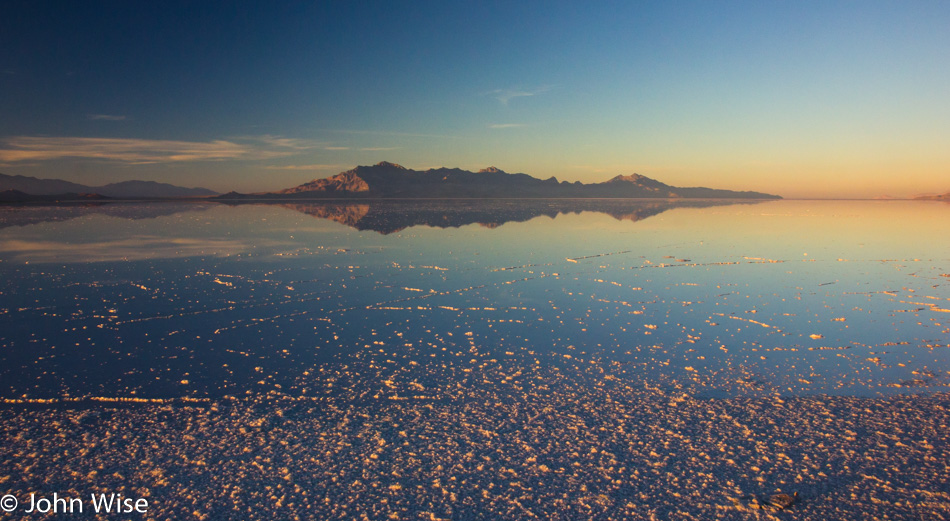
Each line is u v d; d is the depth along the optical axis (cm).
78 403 700
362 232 3303
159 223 4009
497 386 764
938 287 1494
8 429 622
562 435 606
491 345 965
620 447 578
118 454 564
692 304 1298
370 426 630
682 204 10794
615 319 1157
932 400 705
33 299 1312
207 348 941
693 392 742
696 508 468
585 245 2566
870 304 1288
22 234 3041
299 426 630
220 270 1761
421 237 2973
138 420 648
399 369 835
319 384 770
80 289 1437
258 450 571
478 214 5734
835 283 1565
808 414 662
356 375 808
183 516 457
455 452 567
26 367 835
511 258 2086
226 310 1226
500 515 459
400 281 1591
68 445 584
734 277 1670
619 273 1744
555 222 4406
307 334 1034
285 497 484
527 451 569
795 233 3266
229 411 675
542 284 1555
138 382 775
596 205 9538
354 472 526
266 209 6956
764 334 1036
